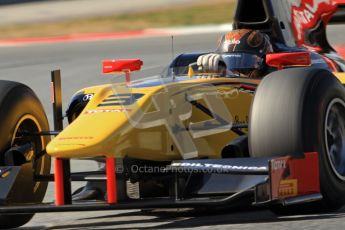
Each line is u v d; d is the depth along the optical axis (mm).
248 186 19516
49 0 145250
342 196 20703
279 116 19828
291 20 28406
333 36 74000
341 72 28078
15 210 19516
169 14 113188
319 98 20078
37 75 64938
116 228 20656
